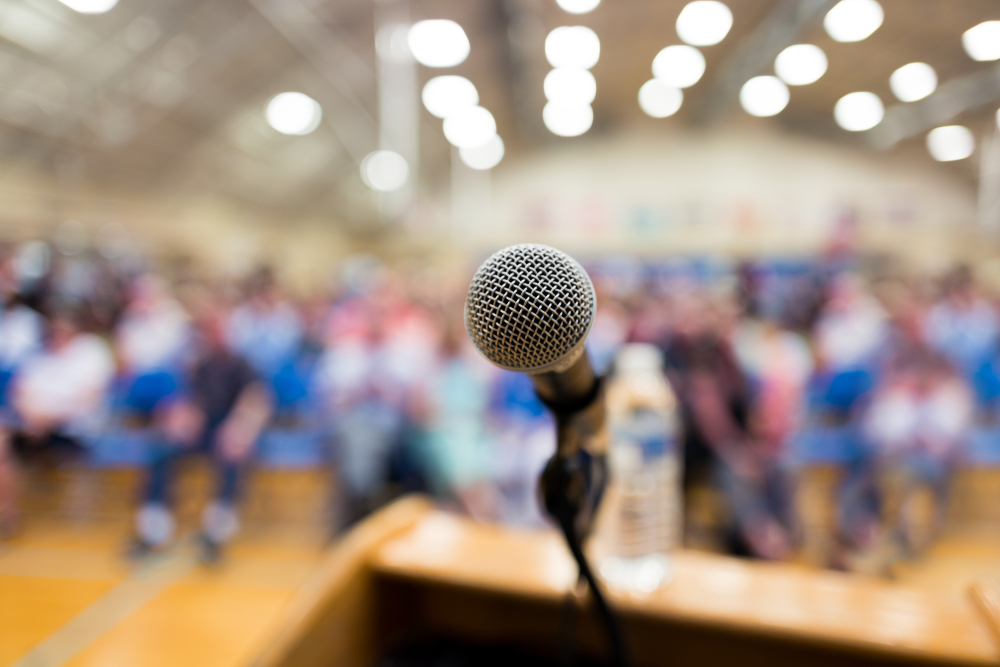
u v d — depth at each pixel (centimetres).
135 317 365
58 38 733
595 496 53
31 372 360
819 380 334
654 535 83
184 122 1004
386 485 282
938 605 69
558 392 45
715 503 286
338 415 288
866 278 960
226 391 314
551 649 79
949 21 822
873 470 307
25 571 300
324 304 624
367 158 1351
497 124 1209
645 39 919
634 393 88
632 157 1313
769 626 66
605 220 1246
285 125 1122
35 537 343
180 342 344
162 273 1116
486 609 82
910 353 311
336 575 74
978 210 1220
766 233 1185
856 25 780
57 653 232
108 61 799
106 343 416
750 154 1273
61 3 684
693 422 236
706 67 1055
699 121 1280
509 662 80
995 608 64
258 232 1436
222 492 311
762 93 1063
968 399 313
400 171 1298
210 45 837
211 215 1272
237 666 222
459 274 575
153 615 257
